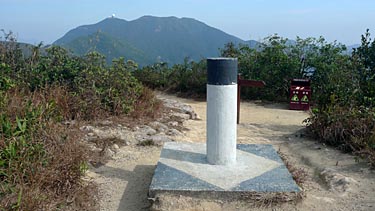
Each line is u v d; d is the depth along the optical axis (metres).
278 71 11.67
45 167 3.84
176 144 5.18
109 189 4.34
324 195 4.25
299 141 6.46
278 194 3.88
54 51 8.27
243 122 8.29
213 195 3.85
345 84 7.70
